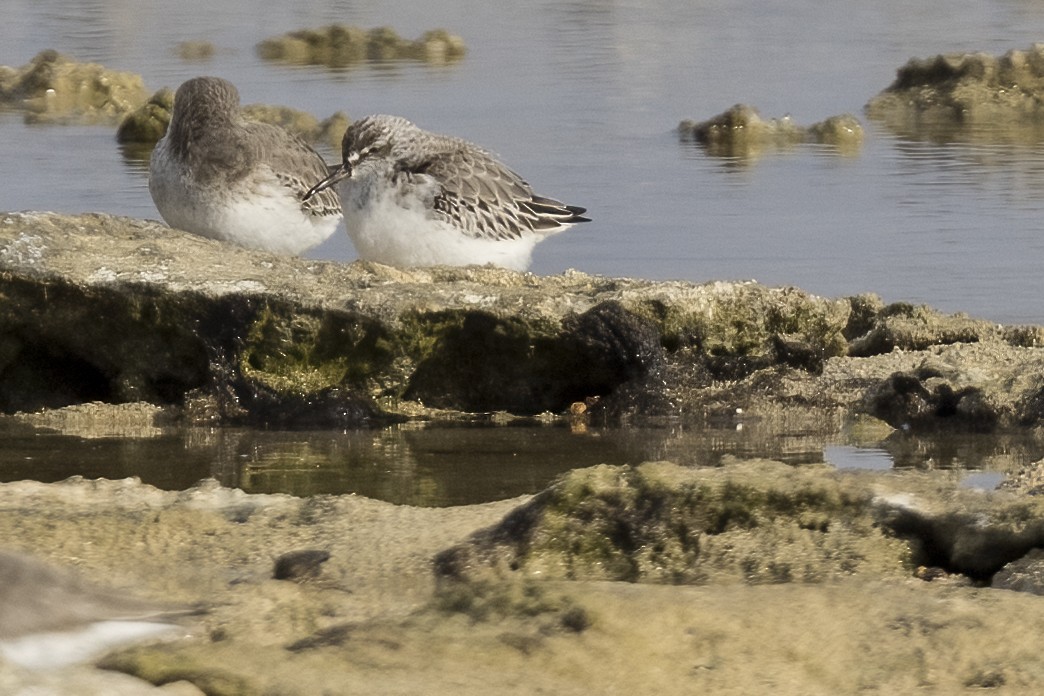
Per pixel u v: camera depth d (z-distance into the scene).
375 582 9.30
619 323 13.97
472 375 14.24
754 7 39.84
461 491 11.69
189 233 15.51
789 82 31.11
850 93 30.31
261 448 13.02
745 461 10.44
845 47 34.81
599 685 7.84
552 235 19.47
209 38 35.50
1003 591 8.80
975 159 24.86
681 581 9.33
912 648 8.19
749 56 33.75
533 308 13.92
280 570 9.45
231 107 16.16
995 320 16.38
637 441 13.23
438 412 14.16
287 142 16.53
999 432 13.31
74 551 9.66
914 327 15.38
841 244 19.45
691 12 39.22
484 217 16.28
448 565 9.48
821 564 9.37
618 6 40.12
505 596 8.61
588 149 24.97
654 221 20.59
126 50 33.69
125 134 25.81
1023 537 9.41
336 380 13.98
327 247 19.42
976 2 40.47
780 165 24.30
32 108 28.53
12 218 14.61
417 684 7.75
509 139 25.44
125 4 39.47
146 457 12.68
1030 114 29.31
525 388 14.22
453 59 33.38
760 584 9.19
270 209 16.06
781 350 14.29
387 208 16.03
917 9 39.53
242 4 40.06
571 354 14.07
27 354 14.43
